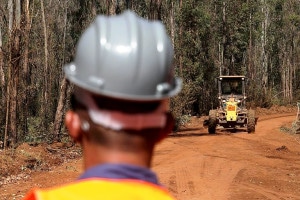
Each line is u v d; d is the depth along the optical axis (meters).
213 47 63.97
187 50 57.31
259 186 15.66
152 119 1.80
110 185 1.68
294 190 15.41
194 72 56.66
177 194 14.37
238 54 67.44
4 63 26.70
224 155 22.36
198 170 18.28
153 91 1.79
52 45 55.59
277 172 18.28
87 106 1.79
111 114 1.77
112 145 1.78
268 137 31.50
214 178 16.77
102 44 1.79
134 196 1.67
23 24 23.91
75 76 1.81
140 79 1.77
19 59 23.77
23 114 29.28
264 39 85.88
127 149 1.79
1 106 25.72
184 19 58.28
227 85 36.56
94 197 1.64
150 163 1.83
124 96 1.76
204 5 67.31
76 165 19.39
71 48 60.31
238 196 14.14
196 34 58.19
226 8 66.88
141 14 64.19
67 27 62.34
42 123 35.31
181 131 37.09
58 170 18.20
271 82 91.69
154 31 1.86
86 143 1.82
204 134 33.53
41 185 15.41
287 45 91.75
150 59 1.79
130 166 1.73
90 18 54.03
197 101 59.97
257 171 18.25
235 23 66.31
